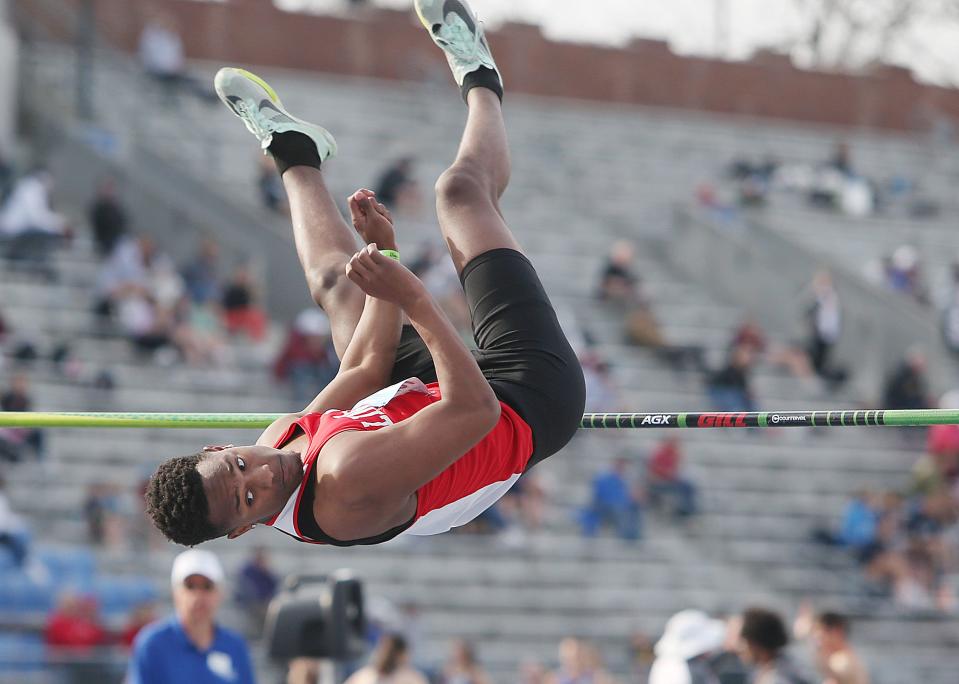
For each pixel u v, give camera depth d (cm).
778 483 2989
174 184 3350
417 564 2528
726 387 3009
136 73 3578
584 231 3716
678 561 2694
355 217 773
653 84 4691
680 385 3095
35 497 2398
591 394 2819
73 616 2005
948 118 4925
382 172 3678
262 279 3250
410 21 4412
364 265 736
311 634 1284
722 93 4762
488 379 805
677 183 4072
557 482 2784
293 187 927
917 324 3547
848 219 4081
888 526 2780
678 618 1477
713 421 888
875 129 4881
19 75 3397
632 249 3738
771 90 4797
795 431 3122
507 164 885
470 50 919
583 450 2850
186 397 2642
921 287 3797
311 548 2494
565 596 2559
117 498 2358
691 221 3750
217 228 3281
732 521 2855
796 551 2798
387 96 4094
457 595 2503
